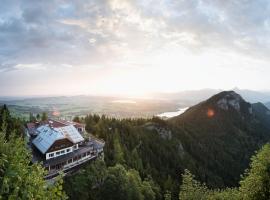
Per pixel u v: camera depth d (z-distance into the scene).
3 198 10.75
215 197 33.56
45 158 64.69
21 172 11.95
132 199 62.69
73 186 56.00
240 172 173.12
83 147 77.00
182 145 171.62
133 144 121.44
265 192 23.42
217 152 191.75
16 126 67.25
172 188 92.06
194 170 136.38
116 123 134.62
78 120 125.25
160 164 123.25
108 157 86.50
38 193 12.20
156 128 160.50
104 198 58.69
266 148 24.92
